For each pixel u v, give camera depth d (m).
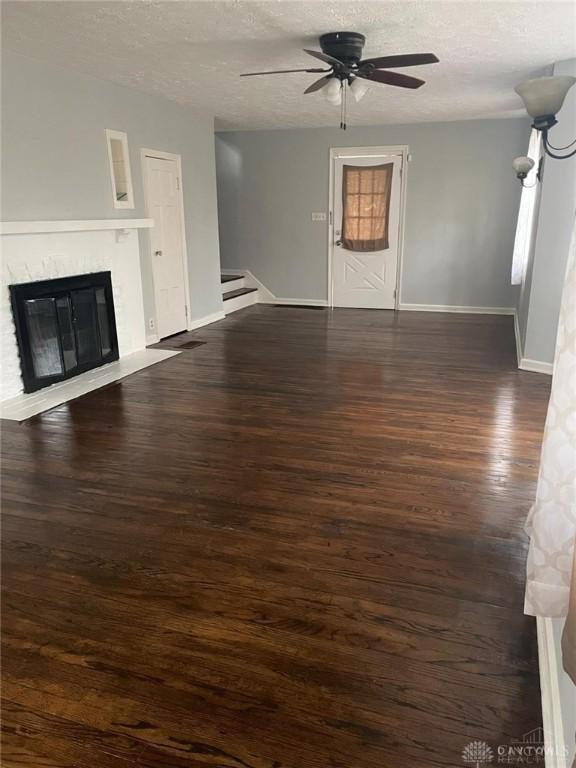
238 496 2.78
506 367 5.00
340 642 1.83
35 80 4.15
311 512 2.62
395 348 5.73
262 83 4.99
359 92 3.78
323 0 3.09
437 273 7.71
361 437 3.48
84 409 4.02
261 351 5.66
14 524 2.55
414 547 2.35
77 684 1.68
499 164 7.09
